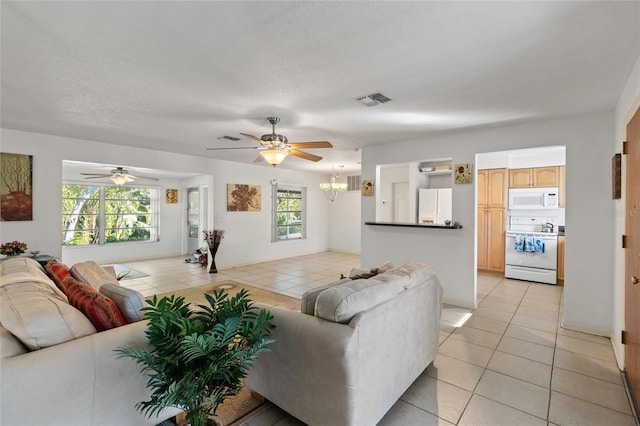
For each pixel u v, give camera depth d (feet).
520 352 8.95
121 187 24.76
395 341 6.20
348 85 8.05
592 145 10.27
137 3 4.83
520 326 10.88
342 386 5.09
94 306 5.33
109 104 9.55
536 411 6.38
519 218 18.62
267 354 6.27
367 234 15.84
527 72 7.29
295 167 24.84
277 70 7.22
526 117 10.73
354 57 6.59
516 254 17.71
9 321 4.46
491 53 6.40
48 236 13.46
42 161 13.30
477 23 5.35
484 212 19.12
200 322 5.10
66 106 9.72
